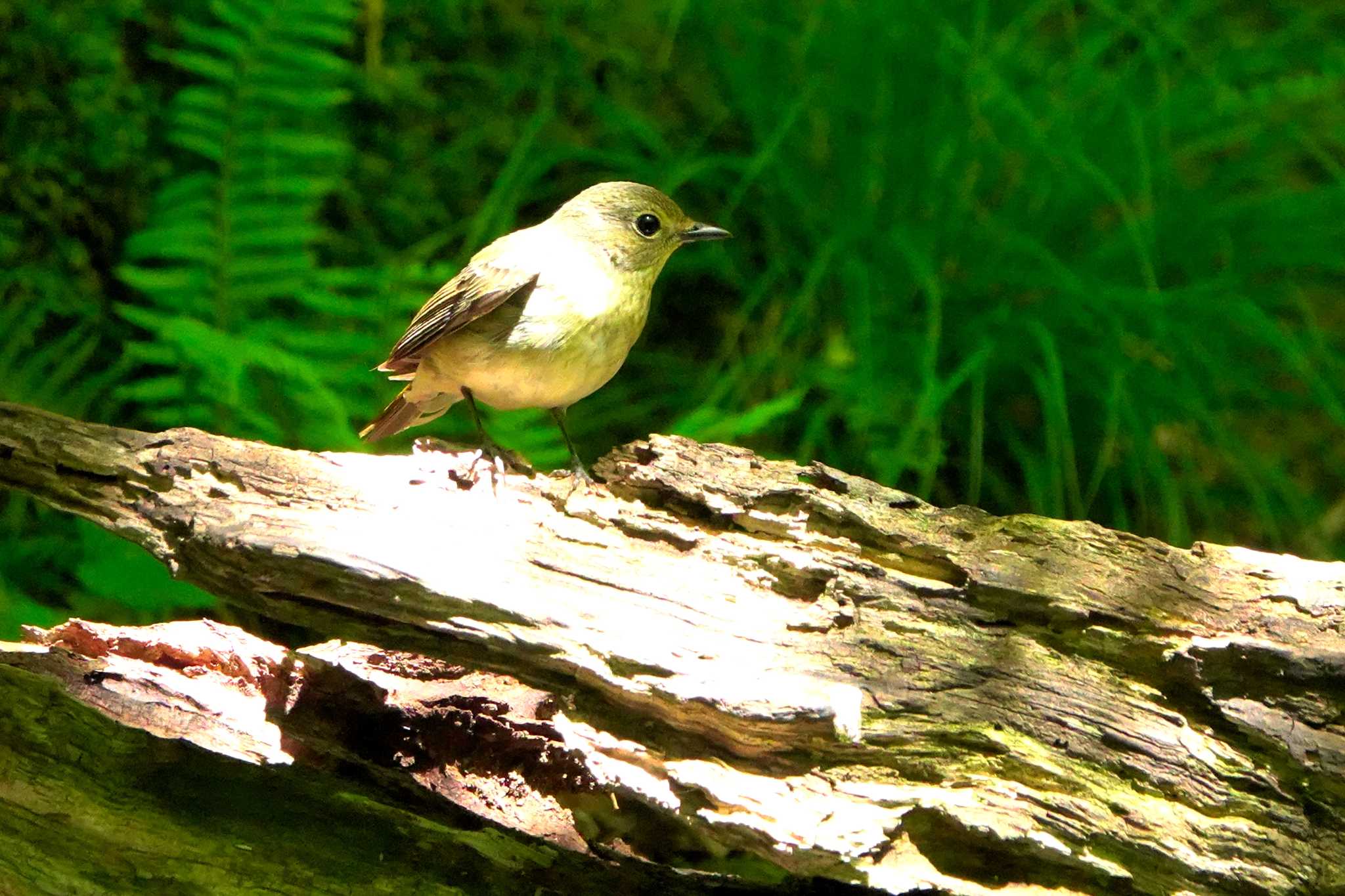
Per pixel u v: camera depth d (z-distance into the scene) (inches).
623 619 239.0
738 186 506.6
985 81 482.3
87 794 253.1
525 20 553.6
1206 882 225.6
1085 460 468.8
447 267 462.9
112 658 288.0
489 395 329.1
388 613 241.6
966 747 232.7
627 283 332.5
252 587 244.7
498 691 278.2
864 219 481.7
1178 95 506.9
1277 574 247.1
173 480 253.8
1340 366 490.6
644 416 505.4
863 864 222.4
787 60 516.1
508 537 249.6
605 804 265.3
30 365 458.0
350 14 461.1
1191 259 484.4
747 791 227.1
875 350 460.8
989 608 244.7
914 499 256.5
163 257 477.7
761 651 238.1
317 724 269.1
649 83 548.4
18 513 444.5
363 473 257.8
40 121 482.6
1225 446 465.4
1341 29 561.0
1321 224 487.5
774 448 479.8
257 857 249.1
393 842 251.9
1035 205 482.3
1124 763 231.1
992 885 229.3
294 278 455.2
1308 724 232.8
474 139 539.2
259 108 460.4
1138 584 243.9
